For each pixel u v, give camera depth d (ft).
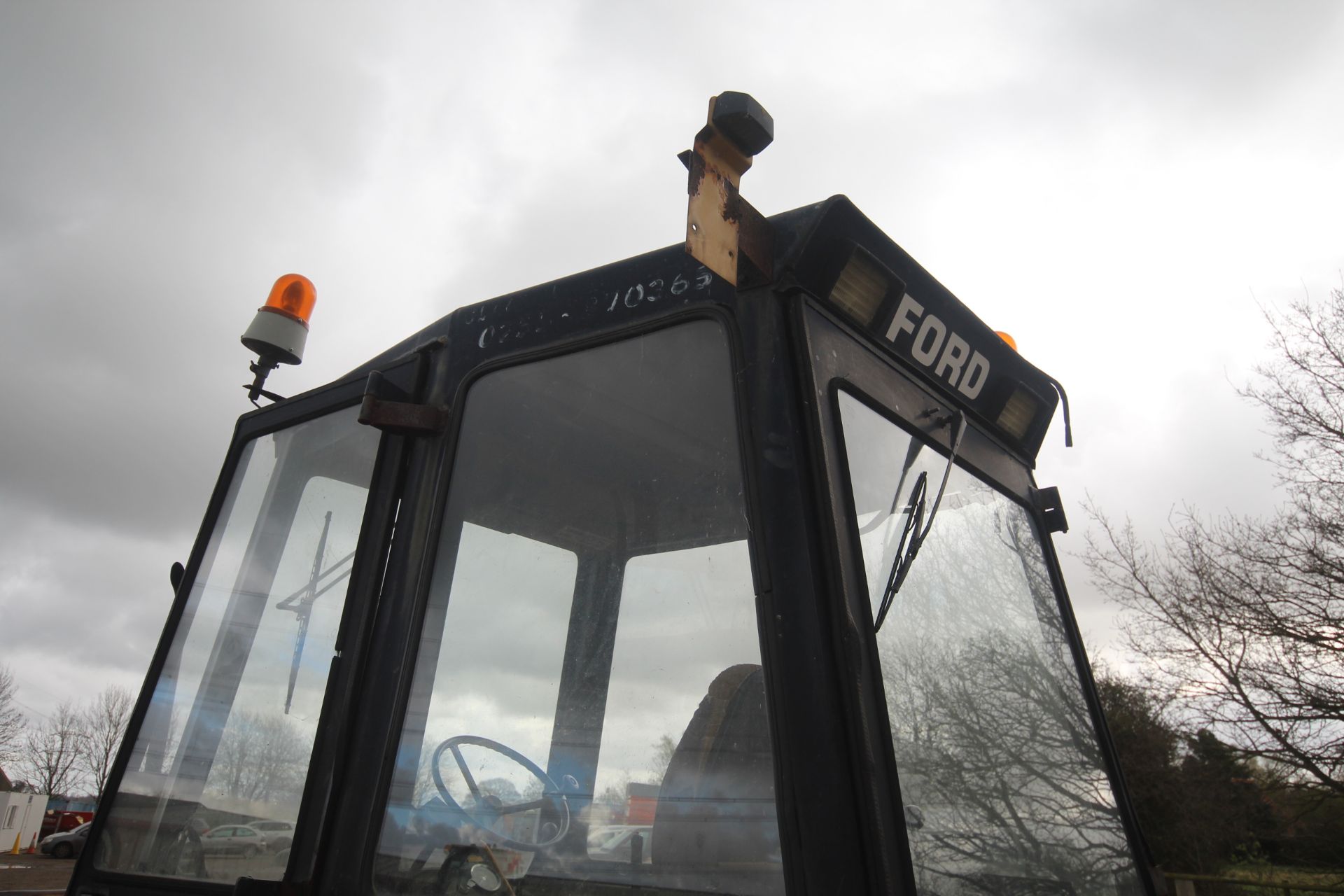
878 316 6.37
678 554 5.63
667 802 5.12
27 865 95.66
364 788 5.88
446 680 6.08
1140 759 48.29
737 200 5.44
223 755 6.97
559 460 6.32
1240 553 42.14
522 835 5.52
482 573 6.39
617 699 5.68
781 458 5.19
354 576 6.55
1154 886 7.21
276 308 8.77
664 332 6.01
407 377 7.12
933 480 6.54
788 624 4.83
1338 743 39.93
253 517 8.01
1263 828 45.03
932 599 6.21
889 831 4.39
